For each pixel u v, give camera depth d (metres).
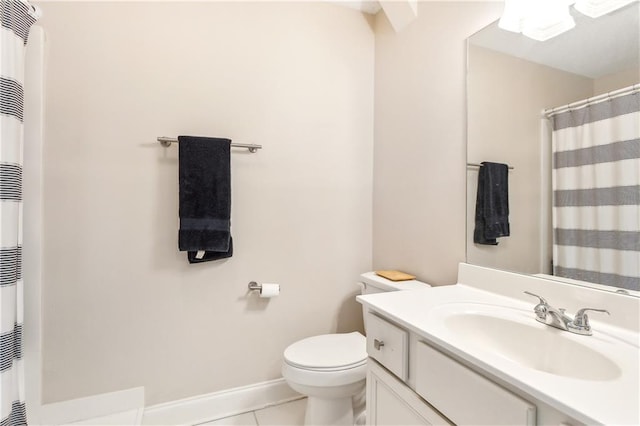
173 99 1.53
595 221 0.92
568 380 0.60
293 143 1.78
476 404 0.69
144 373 1.49
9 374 1.03
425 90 1.57
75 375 1.39
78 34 1.38
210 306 1.60
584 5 0.96
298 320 1.80
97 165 1.42
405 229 1.70
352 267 1.94
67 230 1.38
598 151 0.92
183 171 1.47
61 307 1.37
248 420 1.58
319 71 1.84
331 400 1.36
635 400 0.53
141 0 1.48
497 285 1.18
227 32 1.63
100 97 1.42
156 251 1.51
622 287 0.86
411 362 0.91
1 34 1.01
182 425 1.53
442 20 1.47
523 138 1.13
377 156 1.95
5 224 1.03
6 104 1.04
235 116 1.65
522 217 1.13
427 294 1.19
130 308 1.47
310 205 1.83
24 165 1.27
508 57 1.18
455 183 1.40
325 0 1.85
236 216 1.66
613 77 0.89
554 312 0.88
